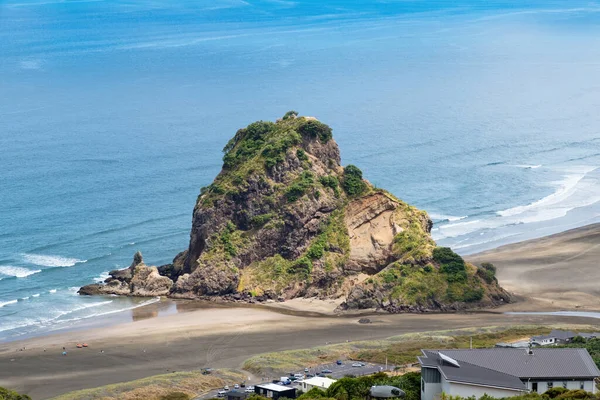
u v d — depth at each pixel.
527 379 139.62
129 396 182.12
